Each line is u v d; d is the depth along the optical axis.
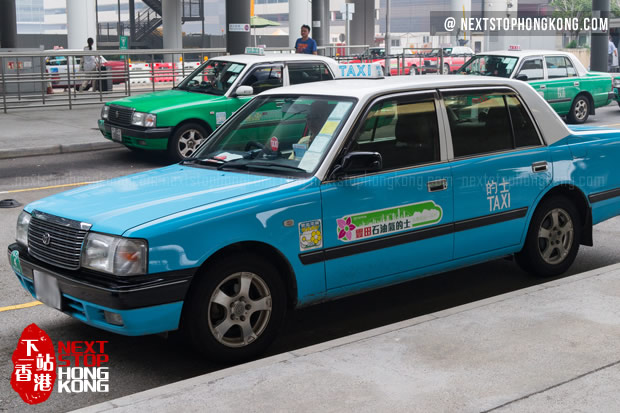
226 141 5.90
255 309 4.83
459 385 4.05
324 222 5.01
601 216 6.66
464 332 4.83
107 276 4.46
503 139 6.00
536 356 4.43
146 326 4.43
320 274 5.04
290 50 24.94
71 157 14.07
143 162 13.51
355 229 5.14
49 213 4.94
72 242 4.67
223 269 4.67
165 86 25.91
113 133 13.39
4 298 6.38
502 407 3.80
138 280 4.39
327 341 4.95
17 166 13.10
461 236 5.70
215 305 4.70
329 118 5.35
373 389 4.02
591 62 27.08
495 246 5.94
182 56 23.06
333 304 6.15
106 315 4.48
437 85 5.72
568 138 6.40
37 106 20.62
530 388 4.01
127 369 4.88
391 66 30.69
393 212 5.31
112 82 23.36
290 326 5.67
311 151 5.23
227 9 19.77
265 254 4.92
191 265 4.51
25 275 5.09
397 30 93.69
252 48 15.06
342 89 5.58
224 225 4.62
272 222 4.79
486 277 6.77
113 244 4.45
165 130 12.73
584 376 4.14
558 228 6.42
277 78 13.22
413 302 6.17
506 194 5.93
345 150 5.17
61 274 4.68
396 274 5.43
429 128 5.59
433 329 4.90
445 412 3.76
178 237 4.48
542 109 6.27
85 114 19.50
